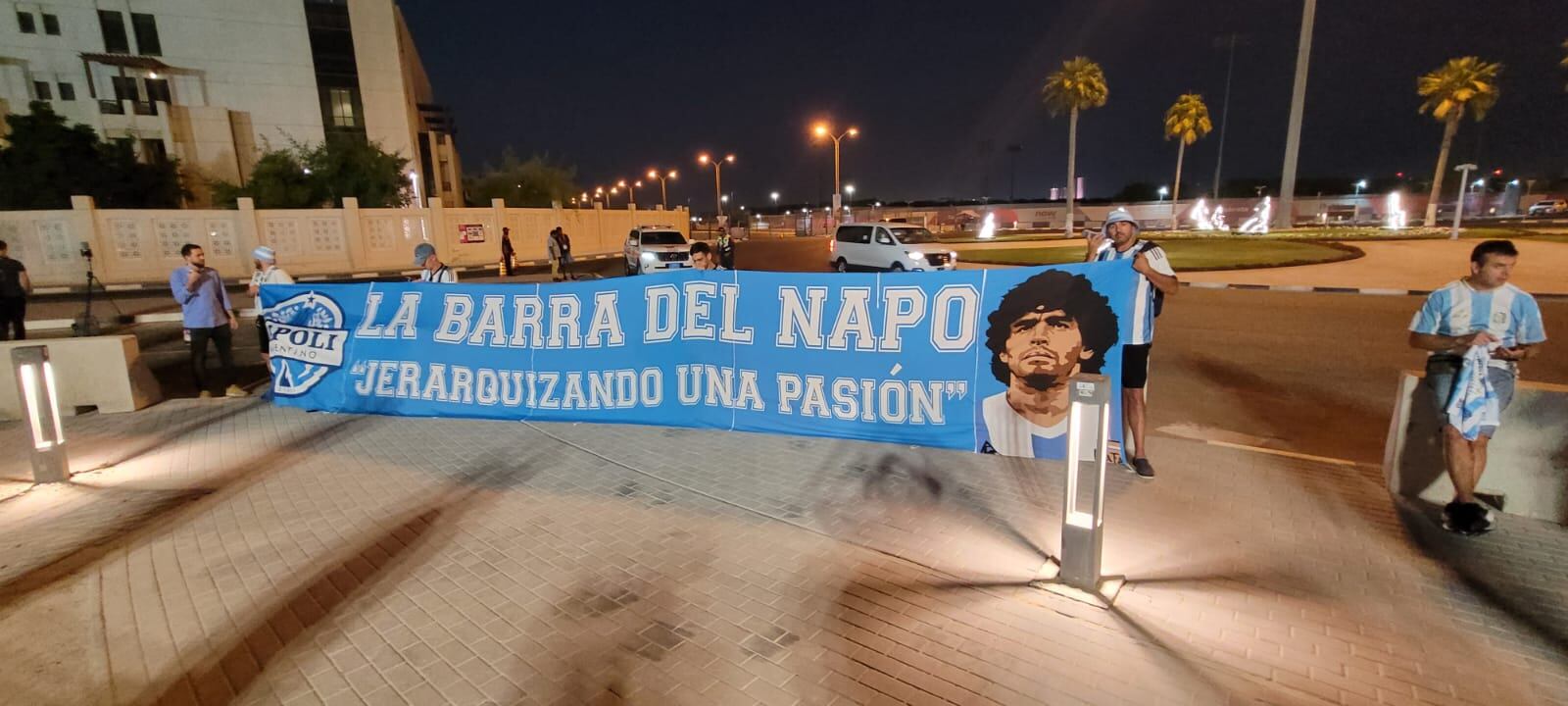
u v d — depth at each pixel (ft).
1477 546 13.05
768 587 12.30
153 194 117.29
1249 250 89.30
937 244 71.05
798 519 14.89
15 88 127.44
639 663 10.34
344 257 103.55
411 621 11.51
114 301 66.80
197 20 137.18
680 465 18.15
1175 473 16.76
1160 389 25.86
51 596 12.43
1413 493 15.11
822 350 19.57
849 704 9.43
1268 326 38.99
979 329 18.03
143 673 10.38
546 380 22.35
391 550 13.92
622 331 21.54
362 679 10.16
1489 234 107.76
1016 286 17.61
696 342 20.84
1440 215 217.97
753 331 20.22
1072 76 166.30
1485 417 12.98
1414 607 11.24
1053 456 17.58
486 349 22.82
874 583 12.34
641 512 15.43
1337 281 58.39
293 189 119.65
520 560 13.44
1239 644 10.44
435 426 22.27
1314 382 26.48
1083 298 16.96
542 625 11.34
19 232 81.51
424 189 185.16
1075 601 11.57
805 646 10.66
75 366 23.89
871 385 19.19
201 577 13.05
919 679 9.89
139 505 16.34
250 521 15.40
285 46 144.66
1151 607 11.38
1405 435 15.06
